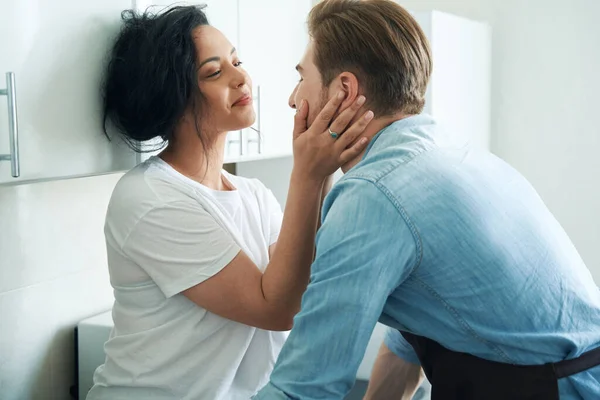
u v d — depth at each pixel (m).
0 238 1.64
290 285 1.29
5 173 1.15
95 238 1.94
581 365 1.03
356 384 2.18
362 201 1.00
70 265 1.85
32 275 1.74
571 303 1.04
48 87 1.23
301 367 1.00
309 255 1.29
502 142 2.95
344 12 1.13
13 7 1.15
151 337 1.36
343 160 1.17
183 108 1.37
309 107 1.19
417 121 1.11
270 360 1.45
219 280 1.30
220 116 1.41
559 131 2.84
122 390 1.41
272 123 2.04
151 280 1.36
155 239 1.31
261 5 1.95
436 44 2.35
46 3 1.22
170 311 1.36
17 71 1.16
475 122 2.74
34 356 1.75
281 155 2.12
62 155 1.26
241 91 1.42
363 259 0.98
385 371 1.41
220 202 1.40
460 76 2.57
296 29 2.19
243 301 1.30
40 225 1.75
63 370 1.84
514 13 2.87
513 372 1.04
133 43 1.36
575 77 2.79
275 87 2.06
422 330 1.07
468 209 1.00
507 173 1.11
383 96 1.12
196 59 1.38
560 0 2.79
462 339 1.04
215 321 1.36
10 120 1.12
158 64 1.33
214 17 1.71
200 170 1.44
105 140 1.38
